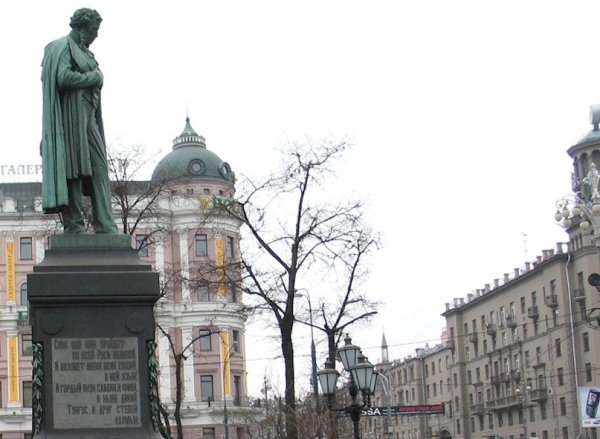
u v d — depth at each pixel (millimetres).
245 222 32844
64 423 13281
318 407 31297
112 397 13414
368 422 102438
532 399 91750
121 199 34344
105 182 14461
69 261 13680
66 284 13461
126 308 13602
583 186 34875
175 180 54812
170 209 75000
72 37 14742
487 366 103812
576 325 85312
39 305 13453
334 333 33094
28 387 76750
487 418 104625
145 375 13516
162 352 76188
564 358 86688
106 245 13883
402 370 127250
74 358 13414
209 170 77625
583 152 68375
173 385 76125
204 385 76312
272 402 50625
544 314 90312
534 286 92312
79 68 14391
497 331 100875
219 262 46750
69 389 13352
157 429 13484
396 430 127562
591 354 83125
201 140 79312
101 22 14875
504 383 99438
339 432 35062
